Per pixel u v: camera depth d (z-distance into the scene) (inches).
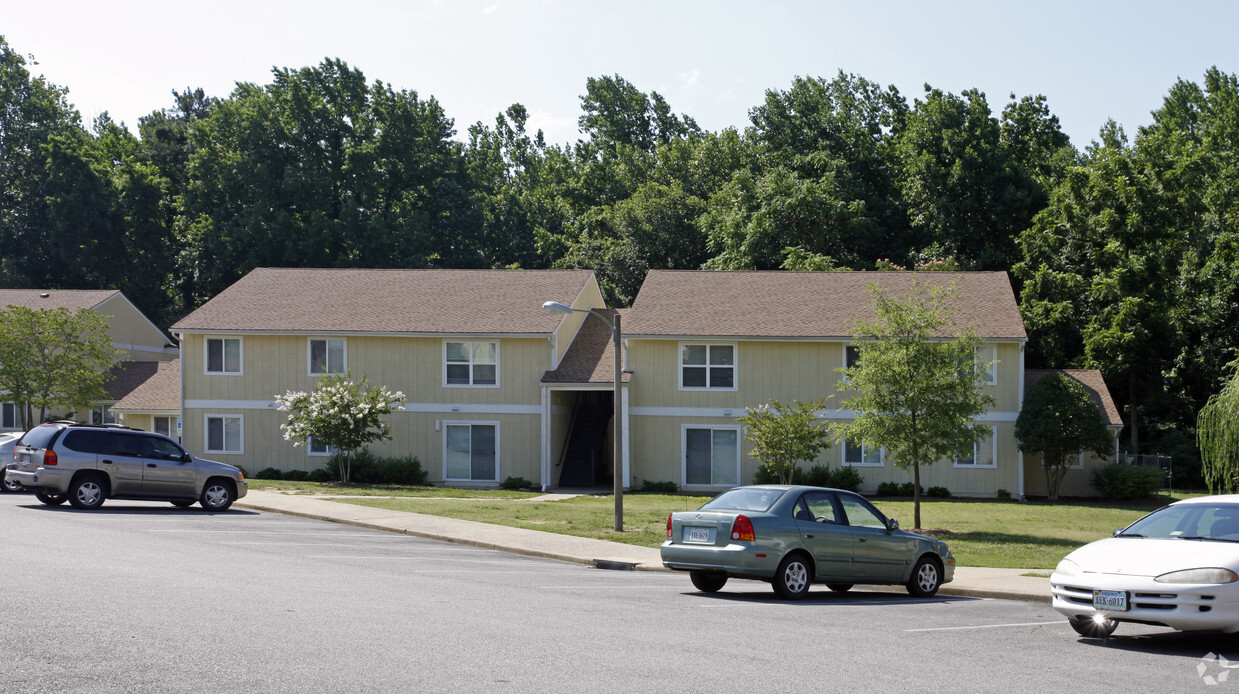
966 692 346.3
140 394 1684.3
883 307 1043.9
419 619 450.9
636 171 3339.1
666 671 362.9
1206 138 2486.5
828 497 633.6
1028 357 1923.0
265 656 363.3
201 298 2829.7
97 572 552.4
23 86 2746.1
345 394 1413.6
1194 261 1963.6
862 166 2513.5
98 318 1651.1
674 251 2600.9
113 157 2893.7
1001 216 2213.3
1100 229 1902.1
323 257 2554.1
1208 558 442.0
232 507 1061.8
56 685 316.2
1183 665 403.9
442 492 1344.7
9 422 1860.2
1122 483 1432.1
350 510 1047.6
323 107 2667.3
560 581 636.1
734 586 671.8
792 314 1512.1
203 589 511.8
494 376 1525.6
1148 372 1807.3
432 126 2901.1
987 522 1119.6
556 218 3346.5
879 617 527.5
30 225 2600.9
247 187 2596.0
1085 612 454.3
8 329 1549.0
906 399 1015.0
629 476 1486.2
